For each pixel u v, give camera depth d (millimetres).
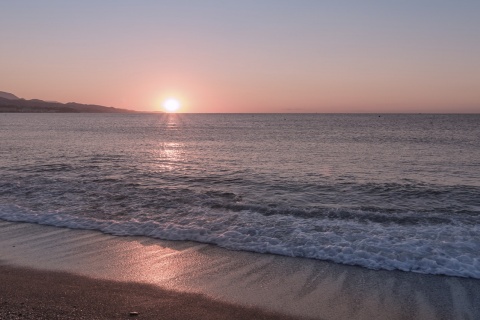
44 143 37688
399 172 20078
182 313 6113
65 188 15250
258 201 13469
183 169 20984
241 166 22328
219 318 5992
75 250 8984
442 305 6406
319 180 17641
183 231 10172
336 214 11523
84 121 127250
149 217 11516
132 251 8922
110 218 11445
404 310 6254
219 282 7301
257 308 6312
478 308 6289
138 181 17016
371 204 13234
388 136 49906
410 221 10812
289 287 7094
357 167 21891
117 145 37156
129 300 6531
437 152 29609
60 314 5953
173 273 7715
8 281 7250
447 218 11039
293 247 9000
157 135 55938
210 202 13109
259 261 8305
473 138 45000
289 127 84938
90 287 7027
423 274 7566
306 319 5988
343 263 8125
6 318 5766
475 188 15617
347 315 6102
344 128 76750
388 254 8469
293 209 12102
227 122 129750
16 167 20719
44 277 7461
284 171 20391
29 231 10367
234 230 10188
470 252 8492
